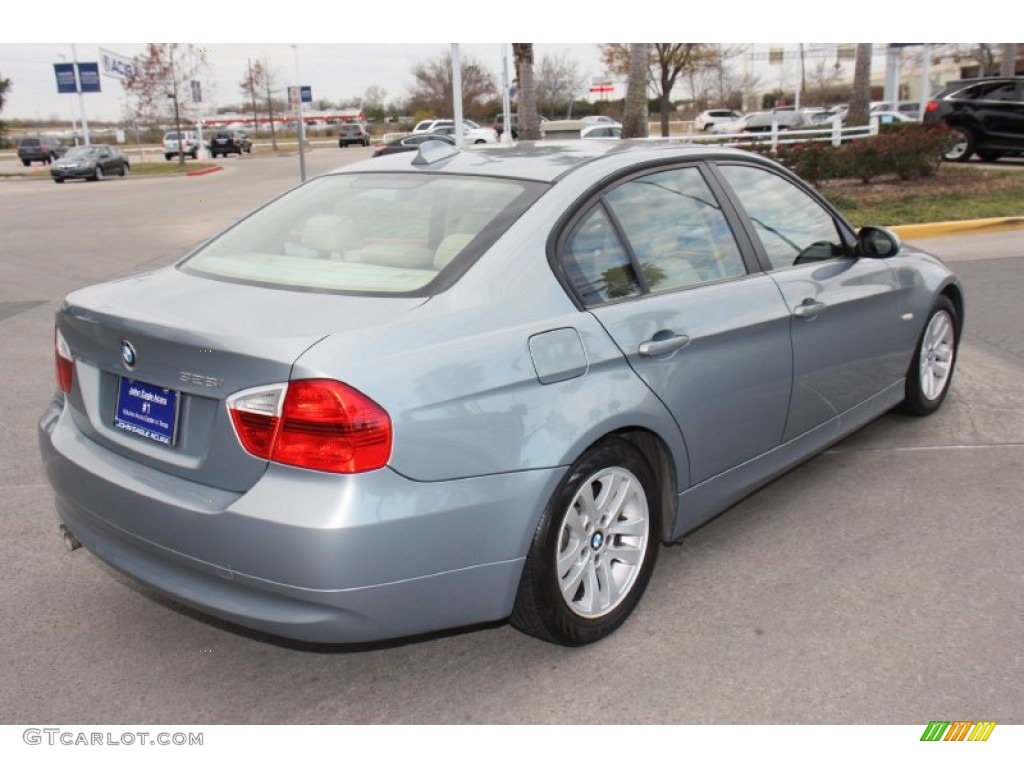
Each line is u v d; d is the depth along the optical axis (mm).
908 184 16750
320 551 2455
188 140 61656
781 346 3789
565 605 3008
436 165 3621
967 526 4027
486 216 3129
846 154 16344
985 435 5090
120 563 2924
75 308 3059
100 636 3309
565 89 61469
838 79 72375
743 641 3184
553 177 3295
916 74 55312
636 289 3273
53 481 3150
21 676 3064
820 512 4195
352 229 3322
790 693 2896
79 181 37062
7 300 9969
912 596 3455
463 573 2713
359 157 43750
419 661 3137
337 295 2889
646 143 3879
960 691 2889
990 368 6297
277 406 2498
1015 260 10164
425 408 2574
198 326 2676
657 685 2955
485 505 2693
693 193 3686
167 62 55094
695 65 46000
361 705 2906
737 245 3775
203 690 2996
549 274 3010
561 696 2918
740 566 3709
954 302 5418
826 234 4359
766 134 19734
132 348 2811
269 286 3041
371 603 2562
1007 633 3199
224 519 2547
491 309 2834
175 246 14570
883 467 4695
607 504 3148
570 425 2873
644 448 3338
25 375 6797
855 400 4477
